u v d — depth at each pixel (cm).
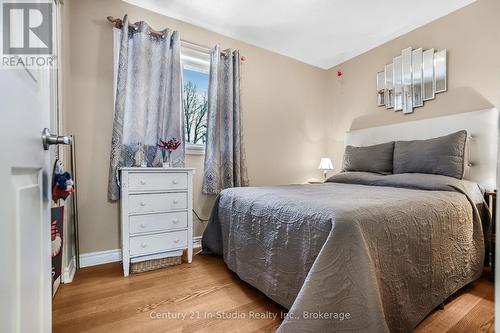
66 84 189
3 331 47
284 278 130
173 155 239
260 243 151
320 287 98
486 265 191
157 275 188
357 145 325
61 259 160
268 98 320
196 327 127
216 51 262
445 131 241
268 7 241
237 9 243
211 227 223
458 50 237
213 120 259
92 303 148
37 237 69
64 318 133
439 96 250
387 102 296
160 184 199
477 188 195
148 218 194
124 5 225
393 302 111
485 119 216
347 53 338
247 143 302
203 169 268
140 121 217
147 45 222
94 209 210
